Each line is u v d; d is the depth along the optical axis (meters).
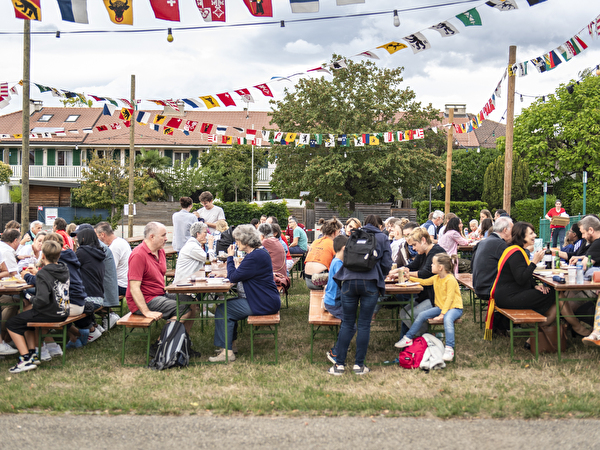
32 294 5.40
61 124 35.94
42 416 3.85
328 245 6.82
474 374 4.75
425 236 5.69
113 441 3.43
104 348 5.80
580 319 5.58
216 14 5.55
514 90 12.62
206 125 10.60
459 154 34.44
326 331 5.56
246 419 3.78
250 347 5.61
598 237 5.64
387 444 3.34
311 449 3.29
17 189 29.48
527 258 5.29
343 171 23.30
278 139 11.29
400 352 5.30
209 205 9.51
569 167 30.08
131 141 18.02
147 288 5.55
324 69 8.19
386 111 24.91
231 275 5.35
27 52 10.29
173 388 4.45
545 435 3.42
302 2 5.51
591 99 29.05
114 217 25.44
